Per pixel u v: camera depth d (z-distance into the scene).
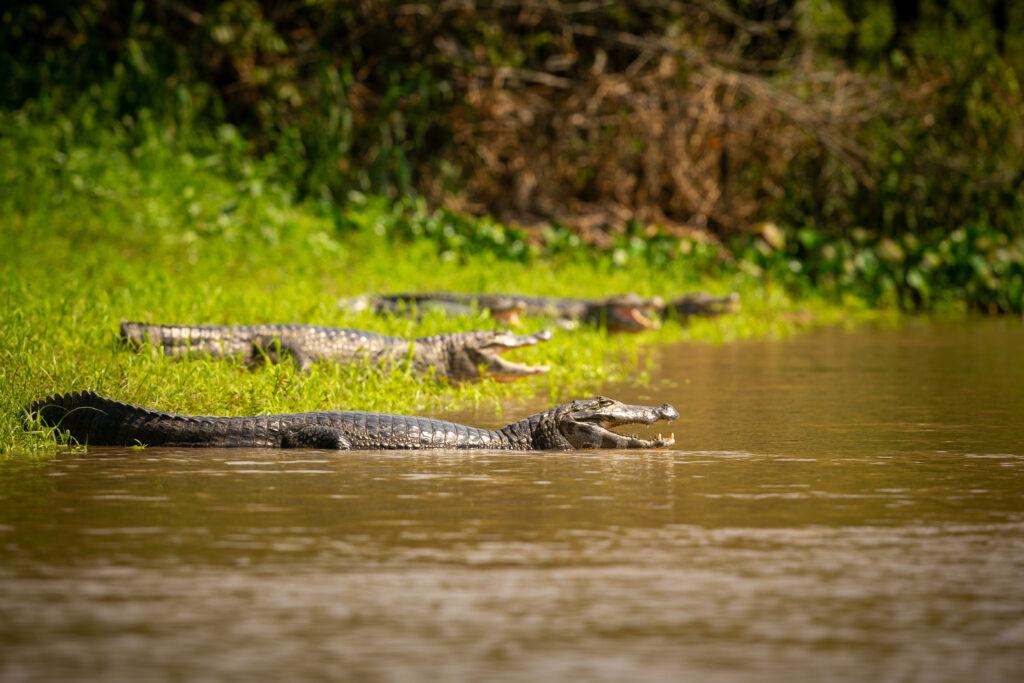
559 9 93.94
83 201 71.62
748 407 39.75
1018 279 84.00
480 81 94.88
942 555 20.66
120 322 40.34
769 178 100.94
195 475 27.16
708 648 16.09
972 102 98.38
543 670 15.29
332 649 15.96
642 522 22.94
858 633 16.69
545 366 43.38
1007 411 38.97
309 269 67.69
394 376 40.41
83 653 15.80
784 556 20.53
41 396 32.91
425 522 22.84
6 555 20.36
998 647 16.17
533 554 20.56
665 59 98.06
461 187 95.38
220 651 15.88
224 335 40.81
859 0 113.88
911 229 96.88
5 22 87.00
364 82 95.69
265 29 88.12
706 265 85.50
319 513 23.50
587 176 97.94
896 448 31.78
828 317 77.44
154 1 91.25
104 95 83.69
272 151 90.12
